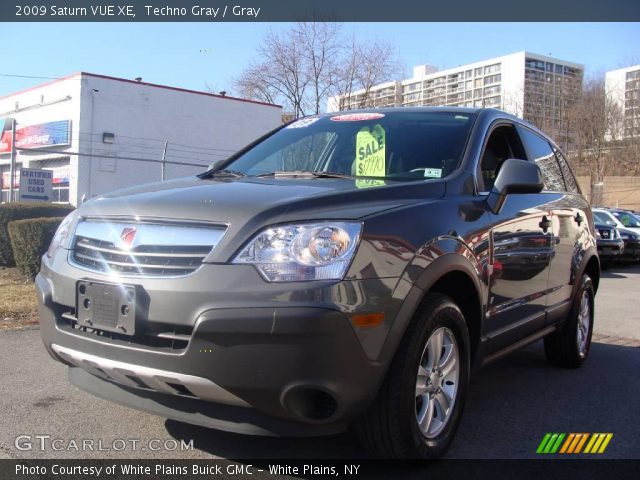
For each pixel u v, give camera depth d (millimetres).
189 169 30219
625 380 5012
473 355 3604
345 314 2594
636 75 57156
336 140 4262
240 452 3332
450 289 3420
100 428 3621
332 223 2740
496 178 3836
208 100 30688
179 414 2863
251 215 2752
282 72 36656
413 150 3928
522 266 4066
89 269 2992
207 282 2645
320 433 2697
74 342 2998
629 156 57031
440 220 3203
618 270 16703
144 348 2740
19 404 3994
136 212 2971
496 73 87250
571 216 5055
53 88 28109
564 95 60438
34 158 29422
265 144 4621
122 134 27875
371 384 2701
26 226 9094
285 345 2543
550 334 5141
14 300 7305
